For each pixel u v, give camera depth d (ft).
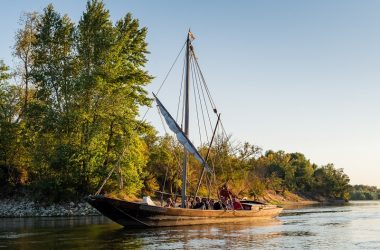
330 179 579.07
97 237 82.28
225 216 114.73
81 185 185.98
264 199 373.81
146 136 251.80
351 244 73.82
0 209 176.14
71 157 177.37
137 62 202.49
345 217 152.25
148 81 196.54
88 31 190.80
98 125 183.62
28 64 219.61
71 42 193.06
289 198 481.87
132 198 206.08
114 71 186.80
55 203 181.68
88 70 189.57
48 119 184.96
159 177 252.83
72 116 181.68
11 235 87.66
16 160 201.77
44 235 87.20
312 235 87.45
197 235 85.30
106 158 189.26
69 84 187.32
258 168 454.81
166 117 114.01
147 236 83.35
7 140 202.39
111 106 184.44
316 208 259.60
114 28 192.75
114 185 190.60
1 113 212.23
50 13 194.18
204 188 258.78
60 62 193.88
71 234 88.48
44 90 192.54
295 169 573.74
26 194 194.29
